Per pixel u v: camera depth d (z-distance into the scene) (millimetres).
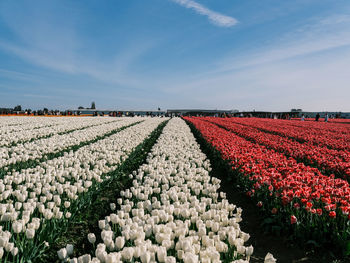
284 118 57312
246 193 7438
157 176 7539
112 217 4387
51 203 5078
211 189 6344
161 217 4488
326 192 5906
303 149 13148
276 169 8656
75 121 33594
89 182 6781
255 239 5805
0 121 31500
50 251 4891
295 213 5711
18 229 4082
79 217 6164
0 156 9555
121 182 9312
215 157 12523
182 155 11258
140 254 3301
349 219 5121
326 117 44750
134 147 13781
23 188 5957
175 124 32125
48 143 13195
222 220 4531
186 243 3418
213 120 42156
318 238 5133
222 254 3932
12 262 3945
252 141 18016
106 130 21266
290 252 5223
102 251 3158
